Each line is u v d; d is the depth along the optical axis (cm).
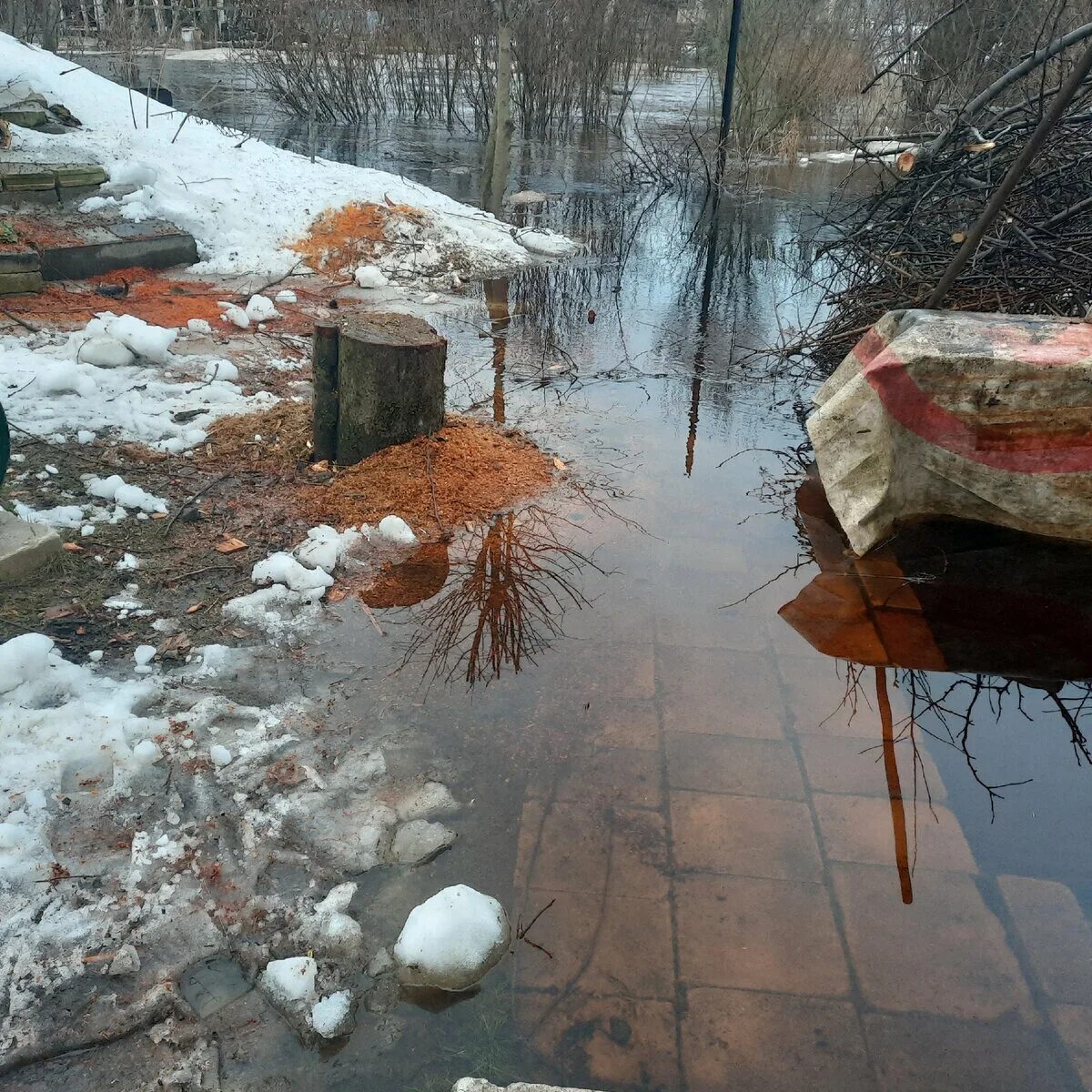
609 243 1062
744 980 254
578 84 1672
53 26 1253
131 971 241
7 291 671
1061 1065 238
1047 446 437
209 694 335
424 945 247
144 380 565
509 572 427
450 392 617
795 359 717
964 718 359
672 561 448
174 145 914
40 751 297
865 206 836
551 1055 232
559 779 315
